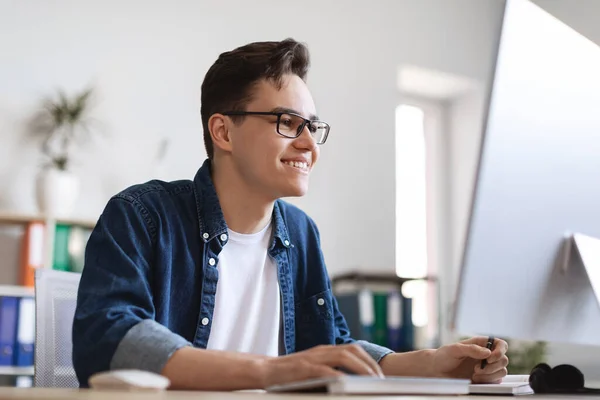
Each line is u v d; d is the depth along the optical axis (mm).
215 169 1368
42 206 3285
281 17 4270
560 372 971
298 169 1301
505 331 834
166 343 949
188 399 618
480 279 809
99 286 1130
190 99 3924
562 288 886
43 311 1422
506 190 820
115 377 753
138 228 1238
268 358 895
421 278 4008
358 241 4273
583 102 905
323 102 4324
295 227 1487
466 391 841
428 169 4805
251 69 1304
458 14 4805
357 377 731
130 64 3807
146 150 3775
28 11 3605
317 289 1485
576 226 896
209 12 4055
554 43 873
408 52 4621
